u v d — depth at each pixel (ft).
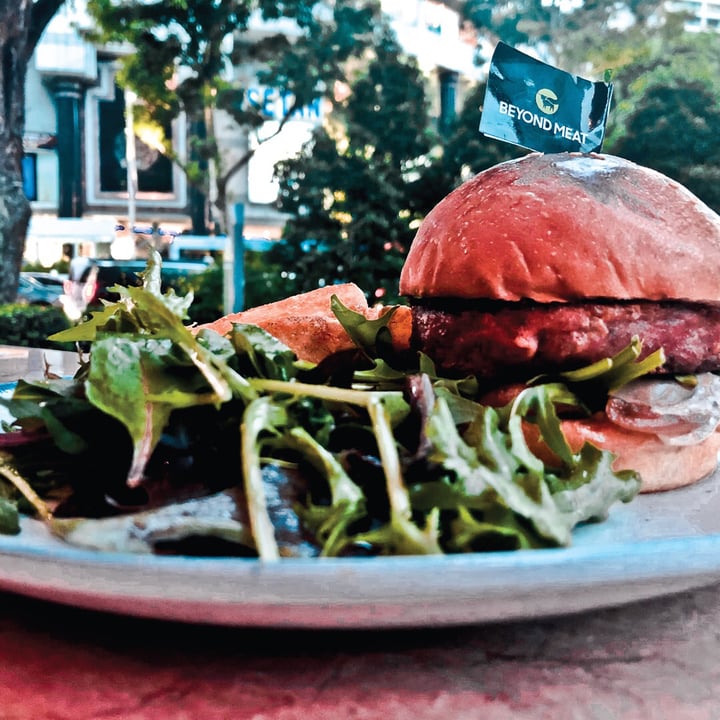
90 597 0.47
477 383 0.79
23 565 0.48
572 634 0.55
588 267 0.80
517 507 0.55
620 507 0.73
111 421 0.66
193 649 0.52
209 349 0.70
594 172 0.86
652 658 0.51
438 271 0.87
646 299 0.80
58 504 0.66
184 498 0.61
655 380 0.81
